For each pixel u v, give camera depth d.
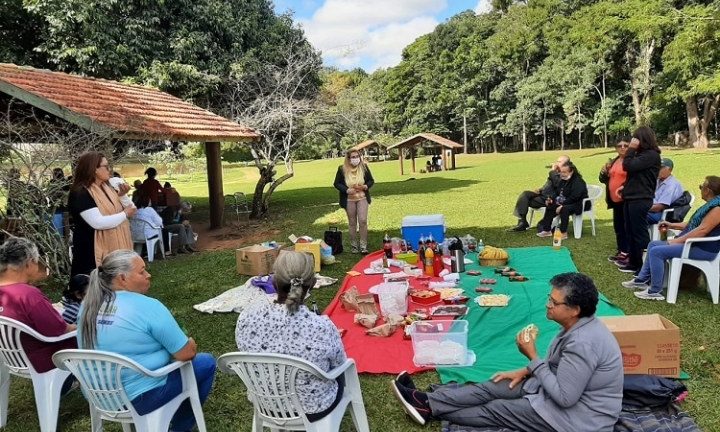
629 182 6.07
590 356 2.65
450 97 57.72
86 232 4.95
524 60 50.97
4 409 3.57
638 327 3.60
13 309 3.28
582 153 39.84
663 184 7.03
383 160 49.44
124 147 8.84
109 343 2.74
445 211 12.46
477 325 4.74
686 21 27.30
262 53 17.45
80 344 2.83
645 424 2.95
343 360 2.81
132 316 2.76
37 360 3.30
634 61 37.75
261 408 2.72
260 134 12.98
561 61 46.81
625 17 31.91
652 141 5.86
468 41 58.22
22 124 8.13
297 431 2.93
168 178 31.09
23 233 7.17
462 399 3.14
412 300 5.44
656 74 36.59
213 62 16.20
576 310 2.73
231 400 3.81
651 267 5.27
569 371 2.68
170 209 10.34
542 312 4.98
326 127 15.04
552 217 8.73
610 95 46.12
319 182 25.70
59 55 13.09
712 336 4.31
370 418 3.40
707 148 32.09
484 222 10.56
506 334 4.55
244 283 6.98
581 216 8.45
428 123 60.59
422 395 3.29
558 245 7.57
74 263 5.00
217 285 6.95
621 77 41.69
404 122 64.62
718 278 5.01
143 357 2.79
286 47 17.80
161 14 15.68
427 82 60.78
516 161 34.09
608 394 2.70
